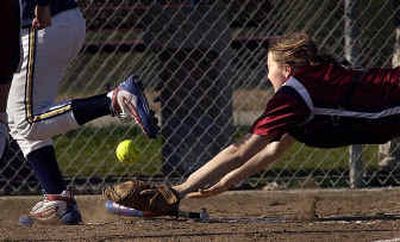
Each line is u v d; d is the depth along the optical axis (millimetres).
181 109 19891
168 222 16031
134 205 14766
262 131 12547
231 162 13102
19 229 15570
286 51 12953
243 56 21359
